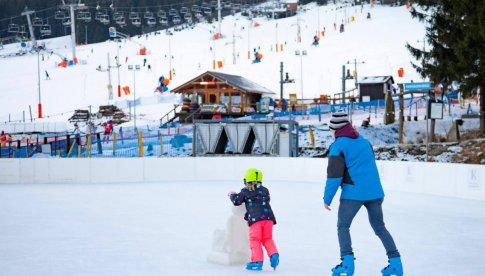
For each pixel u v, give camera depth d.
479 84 36.16
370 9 175.38
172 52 132.50
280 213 15.70
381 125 44.44
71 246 10.29
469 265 8.65
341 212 7.25
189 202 18.69
